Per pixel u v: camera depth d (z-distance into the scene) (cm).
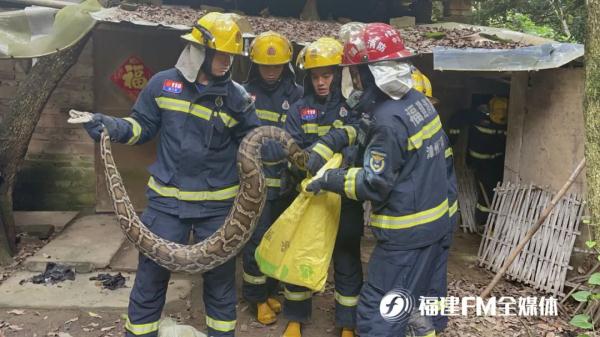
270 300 421
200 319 406
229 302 330
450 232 337
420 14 753
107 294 437
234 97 312
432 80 680
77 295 433
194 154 308
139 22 450
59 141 645
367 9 733
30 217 612
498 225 519
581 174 459
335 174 294
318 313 425
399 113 281
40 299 422
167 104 306
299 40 500
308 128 378
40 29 465
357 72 295
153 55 630
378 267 301
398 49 288
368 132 291
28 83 526
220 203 322
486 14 1032
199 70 305
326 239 324
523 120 527
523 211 500
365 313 304
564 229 460
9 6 569
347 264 358
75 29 470
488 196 653
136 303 314
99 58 623
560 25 1078
